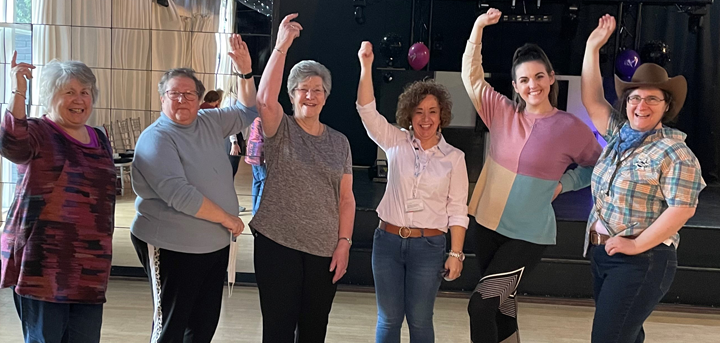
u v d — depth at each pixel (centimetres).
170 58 383
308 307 223
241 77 242
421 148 235
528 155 229
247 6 383
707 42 624
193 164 217
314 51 668
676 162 193
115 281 394
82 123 207
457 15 644
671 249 202
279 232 215
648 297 200
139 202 219
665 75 198
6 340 294
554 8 635
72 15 380
